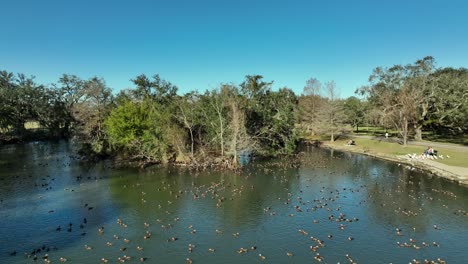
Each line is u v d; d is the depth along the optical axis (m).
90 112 89.81
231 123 61.31
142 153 64.31
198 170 55.72
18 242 27.67
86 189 43.91
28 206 36.81
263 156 69.44
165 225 31.44
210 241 28.00
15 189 43.81
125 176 51.56
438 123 83.19
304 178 49.84
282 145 72.94
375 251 26.00
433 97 80.62
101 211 35.28
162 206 36.94
